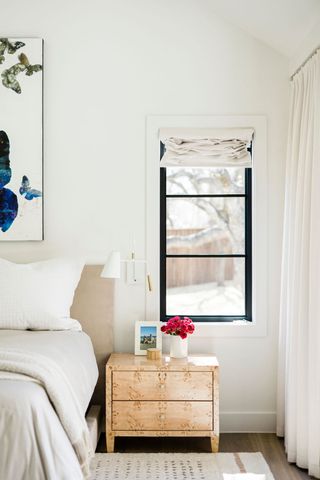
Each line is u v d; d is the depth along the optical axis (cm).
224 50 342
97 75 342
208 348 338
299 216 288
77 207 341
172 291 354
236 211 354
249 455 291
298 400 277
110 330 333
